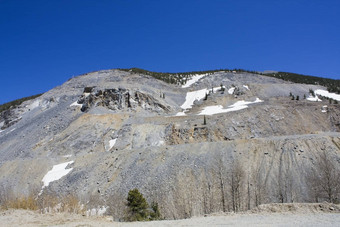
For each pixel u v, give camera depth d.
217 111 79.12
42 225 15.52
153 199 36.50
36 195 44.59
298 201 31.86
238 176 35.59
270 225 13.44
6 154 67.25
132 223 16.12
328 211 16.94
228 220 15.62
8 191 44.53
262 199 32.97
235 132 61.59
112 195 39.94
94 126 69.75
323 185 30.45
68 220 17.03
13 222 16.36
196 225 14.55
